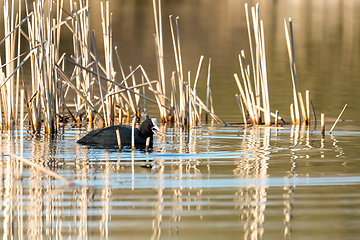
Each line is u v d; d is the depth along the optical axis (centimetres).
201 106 2256
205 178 1354
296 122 2248
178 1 8119
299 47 4741
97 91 2873
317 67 3856
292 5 7850
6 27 2003
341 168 1454
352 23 6209
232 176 1373
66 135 1955
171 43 4834
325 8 7600
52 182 1309
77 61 2281
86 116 2388
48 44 1933
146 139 1844
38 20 1970
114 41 4781
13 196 1198
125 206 1145
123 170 1427
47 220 1066
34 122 2014
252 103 2225
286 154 1631
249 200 1188
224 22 6206
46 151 1647
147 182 1314
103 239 976
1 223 1051
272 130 2088
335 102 2727
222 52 4394
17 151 1638
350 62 4072
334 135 1962
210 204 1162
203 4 7875
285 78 3453
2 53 3706
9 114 2048
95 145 1778
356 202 1179
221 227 1039
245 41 4981
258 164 1500
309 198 1205
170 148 1728
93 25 4850
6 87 2045
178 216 1088
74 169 1431
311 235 1001
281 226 1049
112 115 2297
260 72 2214
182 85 2278
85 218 1074
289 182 1321
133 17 6341
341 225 1052
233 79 3356
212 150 1694
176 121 2331
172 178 1354
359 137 1919
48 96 1961
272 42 4972
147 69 3575
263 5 7781
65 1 5569
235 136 1952
